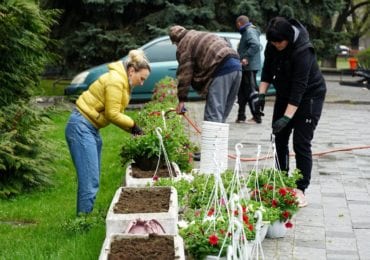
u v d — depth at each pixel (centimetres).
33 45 873
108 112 596
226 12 2042
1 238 596
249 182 598
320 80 671
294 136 679
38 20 875
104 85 595
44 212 708
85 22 2023
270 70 692
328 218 650
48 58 912
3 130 827
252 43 1278
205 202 566
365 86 2200
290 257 534
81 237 556
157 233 473
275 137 696
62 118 1412
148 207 521
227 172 628
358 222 638
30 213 704
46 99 1495
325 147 1075
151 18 1992
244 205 527
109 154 1052
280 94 679
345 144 1106
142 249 440
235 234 391
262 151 1023
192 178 659
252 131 1228
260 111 708
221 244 450
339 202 713
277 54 664
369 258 538
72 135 602
